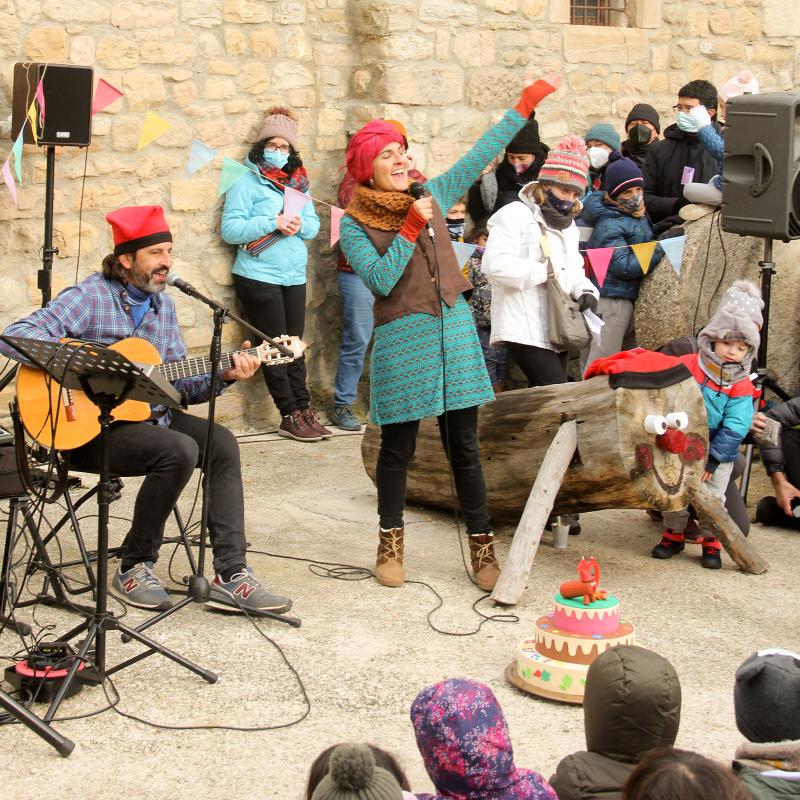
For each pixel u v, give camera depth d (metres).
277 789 3.16
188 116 7.32
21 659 3.80
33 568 4.50
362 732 3.50
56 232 6.96
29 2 6.73
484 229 7.61
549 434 5.00
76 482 4.66
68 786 3.16
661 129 9.05
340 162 8.00
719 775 2.00
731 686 3.88
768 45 9.36
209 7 7.33
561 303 5.57
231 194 7.33
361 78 7.88
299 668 3.95
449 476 5.59
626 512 6.03
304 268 7.52
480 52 8.13
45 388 4.20
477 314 7.48
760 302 5.08
